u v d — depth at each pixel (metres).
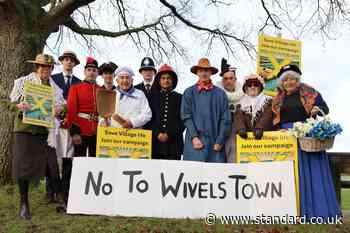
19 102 6.37
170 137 7.18
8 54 9.16
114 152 6.84
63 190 6.88
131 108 7.05
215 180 6.77
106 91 6.94
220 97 7.08
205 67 7.07
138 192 6.64
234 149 7.14
